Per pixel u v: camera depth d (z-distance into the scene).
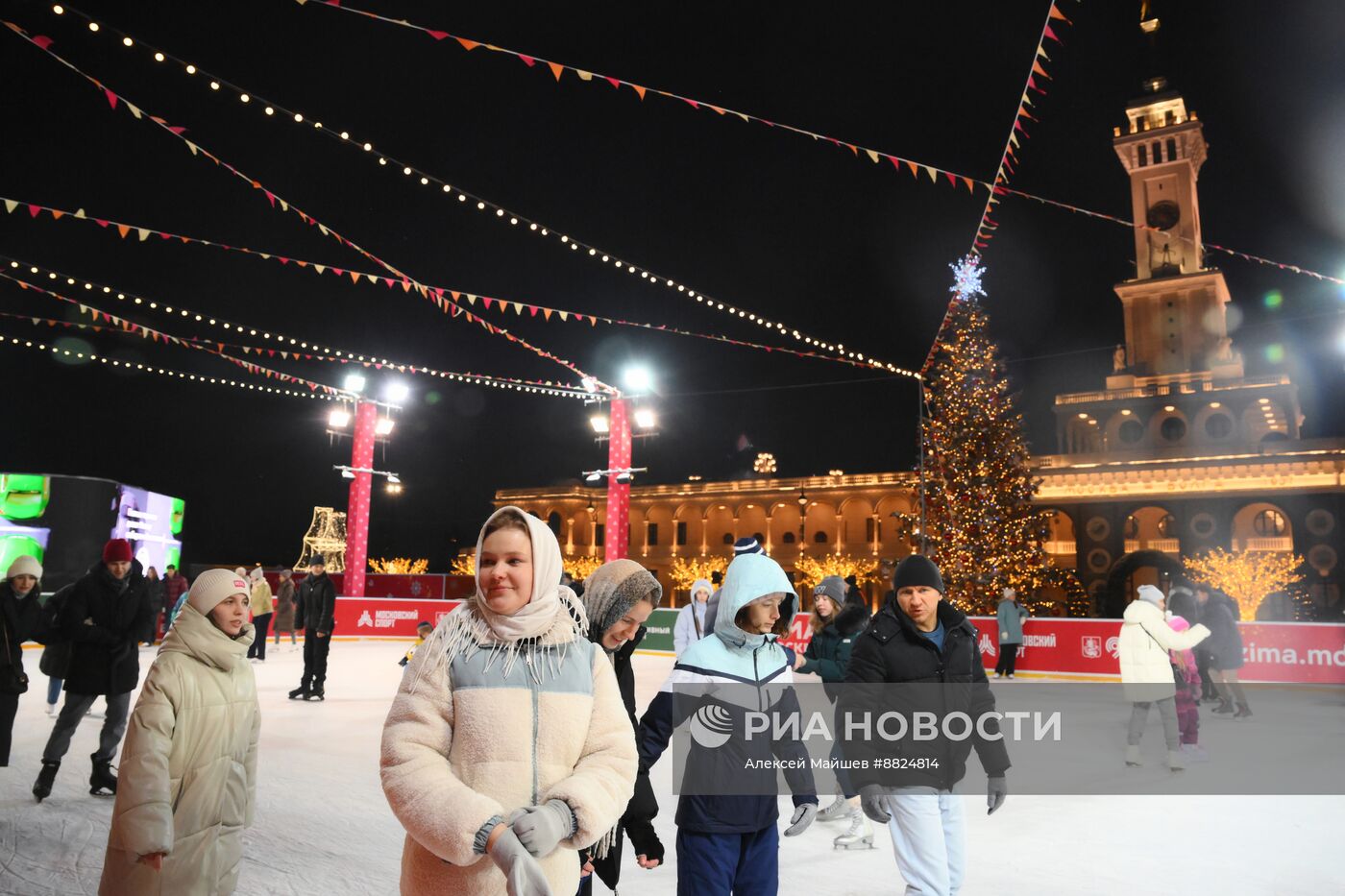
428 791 1.89
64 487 26.75
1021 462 27.73
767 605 3.30
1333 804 6.71
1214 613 12.30
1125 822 6.11
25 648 19.80
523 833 1.85
